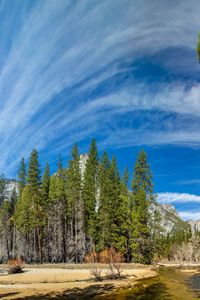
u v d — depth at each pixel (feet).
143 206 205.05
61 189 241.96
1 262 236.84
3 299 70.95
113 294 77.20
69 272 130.72
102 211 215.51
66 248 221.25
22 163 285.23
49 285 92.84
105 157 248.32
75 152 249.14
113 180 224.74
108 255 195.21
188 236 459.73
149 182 210.79
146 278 115.75
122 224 212.43
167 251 405.59
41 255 227.20
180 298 69.87
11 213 296.10
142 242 196.13
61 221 231.09
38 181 240.94
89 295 75.87
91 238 213.05
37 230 231.71
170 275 133.28
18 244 237.66
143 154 213.87
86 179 240.53
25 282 101.65
